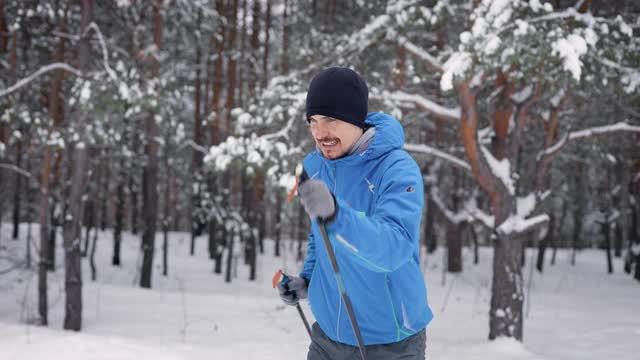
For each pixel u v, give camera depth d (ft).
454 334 28.09
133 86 29.86
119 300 40.22
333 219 4.46
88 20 30.30
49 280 52.90
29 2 39.19
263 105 27.40
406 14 24.26
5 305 41.50
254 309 37.04
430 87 35.73
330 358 6.59
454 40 31.19
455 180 61.98
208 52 61.31
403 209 5.11
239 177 77.77
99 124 30.48
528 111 25.38
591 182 71.05
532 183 25.96
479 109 28.07
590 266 73.05
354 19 39.34
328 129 5.74
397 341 6.15
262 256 74.38
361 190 5.81
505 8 18.93
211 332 28.55
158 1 44.06
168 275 61.16
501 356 22.27
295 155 24.22
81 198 30.76
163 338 26.78
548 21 20.66
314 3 51.03
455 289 52.01
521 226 24.44
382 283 5.84
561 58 18.37
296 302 7.45
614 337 26.61
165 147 61.36
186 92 62.85
